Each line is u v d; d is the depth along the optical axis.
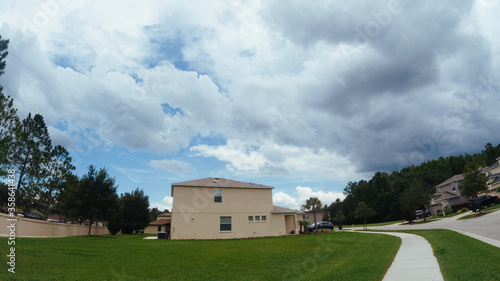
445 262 9.23
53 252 12.28
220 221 30.14
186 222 29.02
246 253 15.60
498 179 46.75
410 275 8.25
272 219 31.98
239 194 31.53
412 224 39.53
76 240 18.94
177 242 23.22
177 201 29.39
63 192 33.28
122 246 17.59
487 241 11.77
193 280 9.42
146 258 13.45
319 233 30.83
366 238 20.83
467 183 35.62
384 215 69.44
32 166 30.80
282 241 22.25
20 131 20.25
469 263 8.44
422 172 61.00
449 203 52.72
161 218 60.31
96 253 13.59
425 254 11.55
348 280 8.34
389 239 18.86
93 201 27.30
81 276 9.12
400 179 63.94
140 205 44.94
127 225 42.91
